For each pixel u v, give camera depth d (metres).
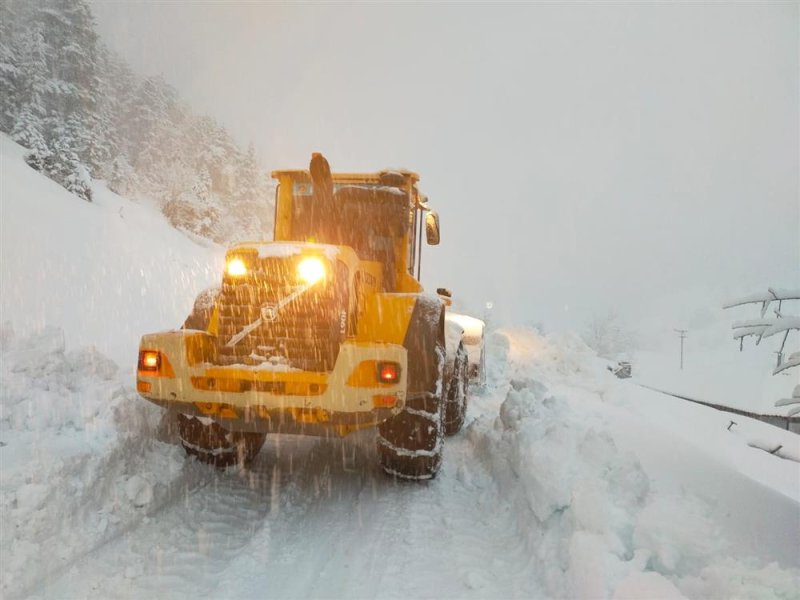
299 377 4.05
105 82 45.22
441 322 5.27
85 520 3.61
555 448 4.06
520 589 3.28
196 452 4.75
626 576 2.87
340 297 4.38
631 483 3.65
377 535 3.95
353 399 4.00
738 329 4.01
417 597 3.19
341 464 5.45
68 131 33.94
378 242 5.93
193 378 4.13
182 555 3.54
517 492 4.30
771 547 3.08
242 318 4.38
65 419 4.16
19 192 20.62
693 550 3.01
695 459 4.24
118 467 4.07
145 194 46.44
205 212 39.84
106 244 20.53
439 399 4.90
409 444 4.80
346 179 6.37
